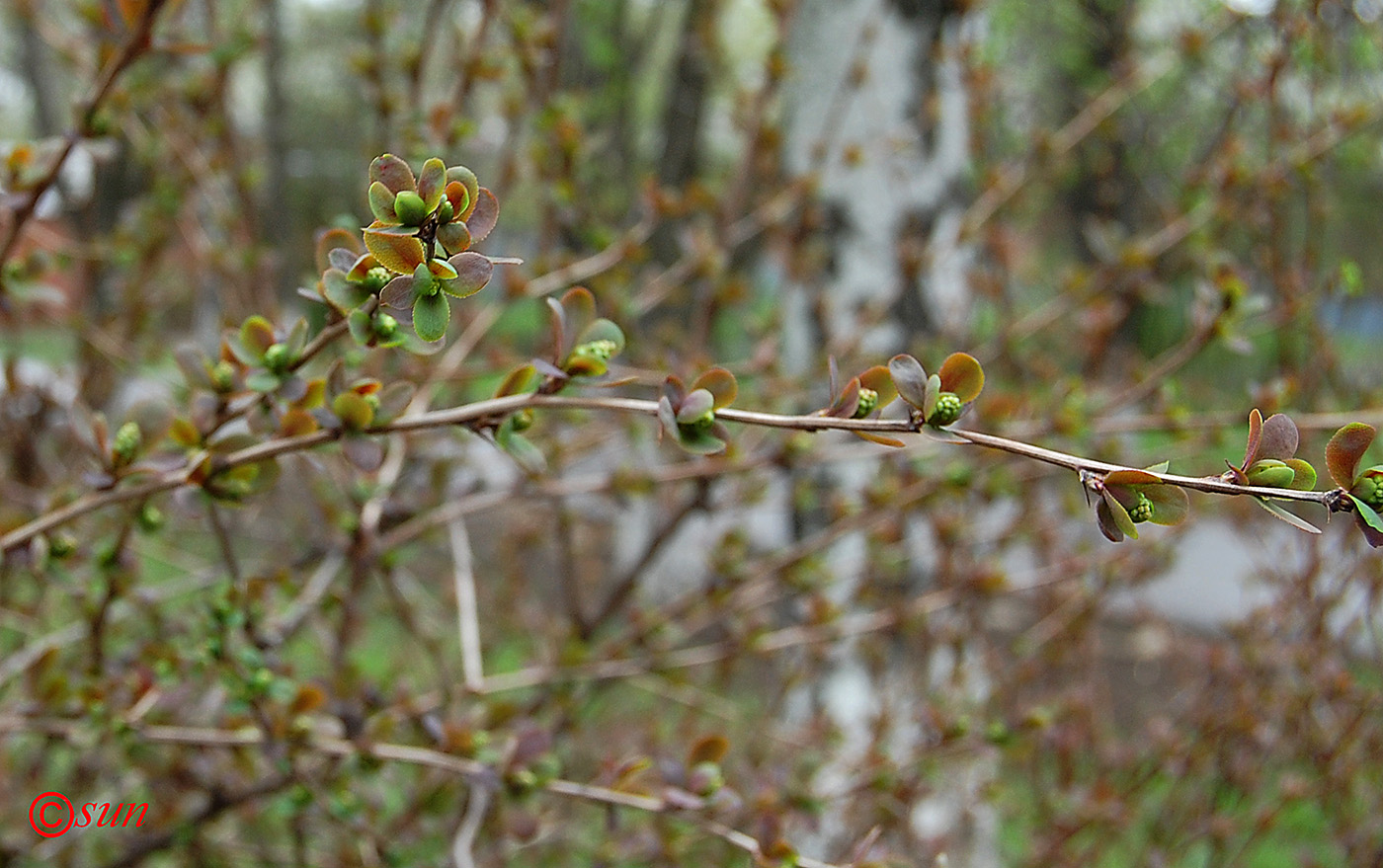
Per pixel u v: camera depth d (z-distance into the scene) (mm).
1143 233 1084
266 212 1768
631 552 1612
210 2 747
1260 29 893
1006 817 927
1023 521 868
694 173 2350
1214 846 812
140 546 840
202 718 605
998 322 962
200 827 629
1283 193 831
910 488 714
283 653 656
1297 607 842
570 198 717
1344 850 788
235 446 446
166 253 936
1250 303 604
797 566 726
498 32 808
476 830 555
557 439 768
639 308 755
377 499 578
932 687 979
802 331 1082
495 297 917
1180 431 774
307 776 525
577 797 500
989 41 1190
